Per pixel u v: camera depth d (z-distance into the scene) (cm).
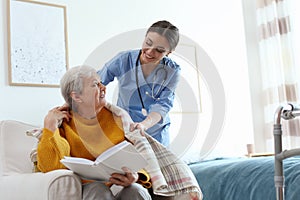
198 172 256
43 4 283
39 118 272
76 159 161
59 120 182
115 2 319
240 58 402
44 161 179
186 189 178
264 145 403
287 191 203
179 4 362
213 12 387
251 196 218
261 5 408
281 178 158
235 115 388
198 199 181
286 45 390
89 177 171
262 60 405
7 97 262
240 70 399
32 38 276
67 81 173
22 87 269
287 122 379
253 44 411
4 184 191
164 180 174
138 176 180
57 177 166
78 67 177
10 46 267
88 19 303
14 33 270
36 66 275
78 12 299
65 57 288
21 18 274
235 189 228
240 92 396
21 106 267
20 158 224
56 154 176
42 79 276
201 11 377
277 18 396
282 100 387
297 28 397
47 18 284
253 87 405
